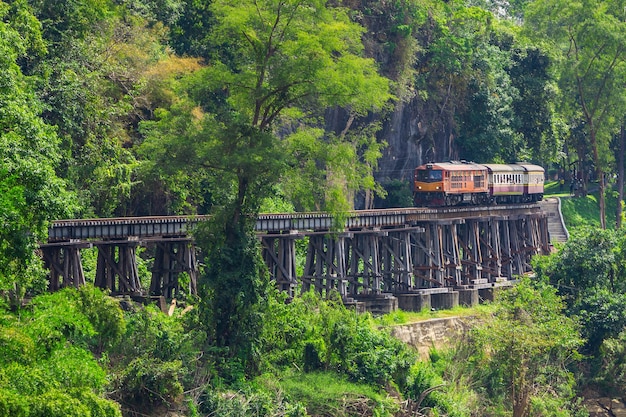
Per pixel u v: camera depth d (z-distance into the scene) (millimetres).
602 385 198750
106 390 131625
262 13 156250
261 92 155250
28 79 168125
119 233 163250
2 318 109812
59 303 121438
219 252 153875
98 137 194625
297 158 161750
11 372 100250
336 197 161125
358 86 157375
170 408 136750
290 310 167500
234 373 149375
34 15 193750
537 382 185625
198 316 154875
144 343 142125
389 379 166000
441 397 169375
